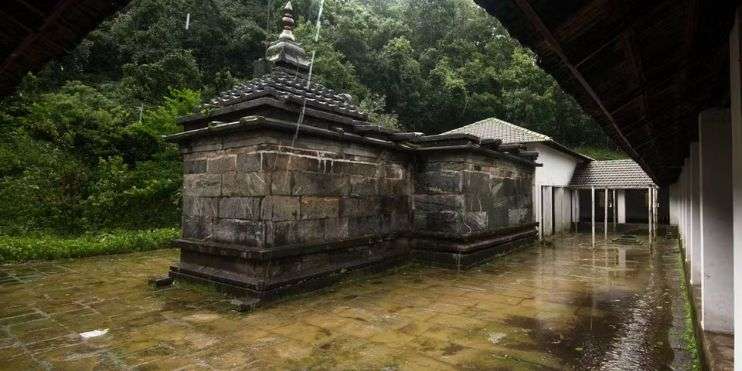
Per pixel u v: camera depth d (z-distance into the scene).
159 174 12.88
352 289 6.39
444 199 8.52
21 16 1.86
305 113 6.12
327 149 6.64
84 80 18.09
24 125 13.22
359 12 29.39
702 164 3.84
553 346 4.05
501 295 6.05
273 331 4.45
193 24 21.41
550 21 1.78
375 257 7.60
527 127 30.84
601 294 6.14
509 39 34.75
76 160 13.29
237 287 5.68
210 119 6.50
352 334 4.36
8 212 10.74
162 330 4.47
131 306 5.36
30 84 14.75
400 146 8.12
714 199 3.80
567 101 31.61
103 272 7.59
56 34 2.01
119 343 4.09
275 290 5.57
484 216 9.20
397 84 26.86
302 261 6.16
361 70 25.12
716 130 3.75
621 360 3.72
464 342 4.14
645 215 20.97
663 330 4.53
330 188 6.69
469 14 35.25
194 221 6.71
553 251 10.84
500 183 10.14
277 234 5.75
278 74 7.41
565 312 5.19
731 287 3.70
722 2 1.69
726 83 2.83
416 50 32.81
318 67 19.88
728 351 3.25
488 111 29.83
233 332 4.42
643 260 9.35
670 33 1.99
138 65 18.66
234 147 6.09
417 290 6.34
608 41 1.98
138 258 9.20
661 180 11.82
